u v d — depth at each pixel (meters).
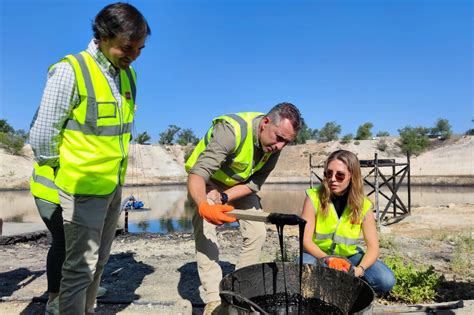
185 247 6.59
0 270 4.79
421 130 61.00
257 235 3.26
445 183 40.34
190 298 3.75
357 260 3.46
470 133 60.53
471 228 10.24
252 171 3.10
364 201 3.31
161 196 33.44
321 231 3.42
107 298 3.66
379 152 58.81
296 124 2.73
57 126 2.39
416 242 7.03
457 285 4.08
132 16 2.31
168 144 78.69
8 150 52.00
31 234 7.51
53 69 2.41
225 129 2.84
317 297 2.53
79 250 2.47
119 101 2.58
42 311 3.29
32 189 2.98
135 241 7.67
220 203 3.00
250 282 2.48
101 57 2.48
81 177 2.43
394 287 3.67
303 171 55.62
